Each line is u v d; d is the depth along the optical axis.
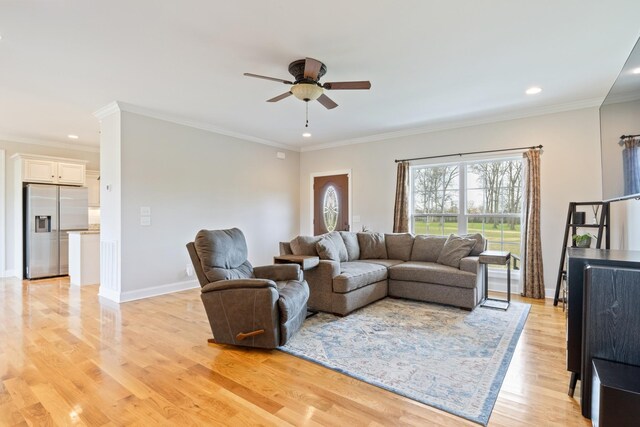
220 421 1.80
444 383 2.20
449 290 3.98
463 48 2.88
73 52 2.93
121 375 2.31
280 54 2.98
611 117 3.08
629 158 2.61
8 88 3.76
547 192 4.47
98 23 2.49
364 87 3.04
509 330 3.19
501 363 2.49
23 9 2.30
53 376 2.30
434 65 3.20
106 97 4.07
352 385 2.18
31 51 2.91
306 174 7.19
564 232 4.30
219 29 2.58
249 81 3.59
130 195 4.42
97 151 7.20
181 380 2.25
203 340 2.97
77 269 5.44
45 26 2.52
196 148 5.24
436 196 5.54
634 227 3.46
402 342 2.90
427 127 5.45
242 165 6.01
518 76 3.46
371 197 6.19
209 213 5.43
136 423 1.79
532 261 4.44
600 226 3.71
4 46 2.82
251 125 5.40
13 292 4.90
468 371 2.37
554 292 4.39
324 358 2.59
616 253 2.28
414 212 5.78
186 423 1.79
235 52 2.95
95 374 2.33
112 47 2.85
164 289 4.79
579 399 2.01
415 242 4.89
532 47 2.86
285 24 2.51
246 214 6.07
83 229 6.64
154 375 2.32
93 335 3.09
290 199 7.04
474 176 5.18
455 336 3.04
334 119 5.05
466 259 4.02
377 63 3.16
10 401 1.99
